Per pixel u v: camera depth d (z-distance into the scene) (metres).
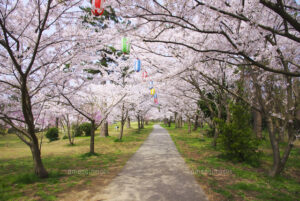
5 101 5.44
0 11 3.64
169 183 4.35
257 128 10.29
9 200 3.53
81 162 6.86
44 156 8.31
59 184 4.41
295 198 3.63
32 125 4.82
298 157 7.53
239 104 7.40
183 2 3.17
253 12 3.18
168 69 7.34
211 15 3.60
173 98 14.88
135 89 12.02
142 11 3.52
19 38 4.51
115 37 4.60
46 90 5.81
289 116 5.17
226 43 4.48
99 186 4.21
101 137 16.41
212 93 11.35
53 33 4.47
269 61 4.89
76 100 7.42
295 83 5.96
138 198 3.53
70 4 4.08
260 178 4.86
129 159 7.04
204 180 4.58
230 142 6.93
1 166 6.49
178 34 5.37
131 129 27.34
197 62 5.23
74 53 5.05
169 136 16.11
